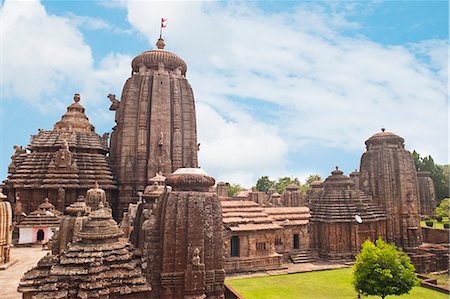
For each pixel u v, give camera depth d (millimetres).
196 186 19156
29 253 32875
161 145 44219
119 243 16453
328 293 30719
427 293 31578
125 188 43719
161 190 24703
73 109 50500
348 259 46312
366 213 48438
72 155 43812
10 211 28609
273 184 127312
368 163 55125
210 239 18172
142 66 48500
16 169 42688
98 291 14148
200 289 17078
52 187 40812
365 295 27078
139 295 15188
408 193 52750
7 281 23062
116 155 46375
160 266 17250
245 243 39906
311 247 48812
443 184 88000
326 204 49688
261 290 31500
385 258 26266
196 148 48094
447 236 54406
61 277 14312
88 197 29797
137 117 45781
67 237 22484
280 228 42156
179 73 49938
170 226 17547
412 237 51219
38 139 45094
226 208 44688
